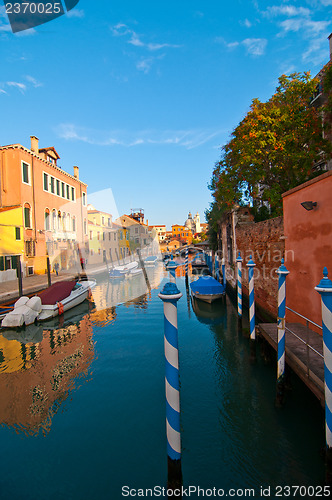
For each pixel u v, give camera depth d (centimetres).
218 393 518
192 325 948
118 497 309
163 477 335
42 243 2041
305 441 388
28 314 970
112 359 679
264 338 629
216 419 443
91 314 1102
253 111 1051
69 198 2505
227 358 670
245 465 350
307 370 398
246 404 479
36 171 2072
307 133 998
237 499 304
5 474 345
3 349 773
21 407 489
